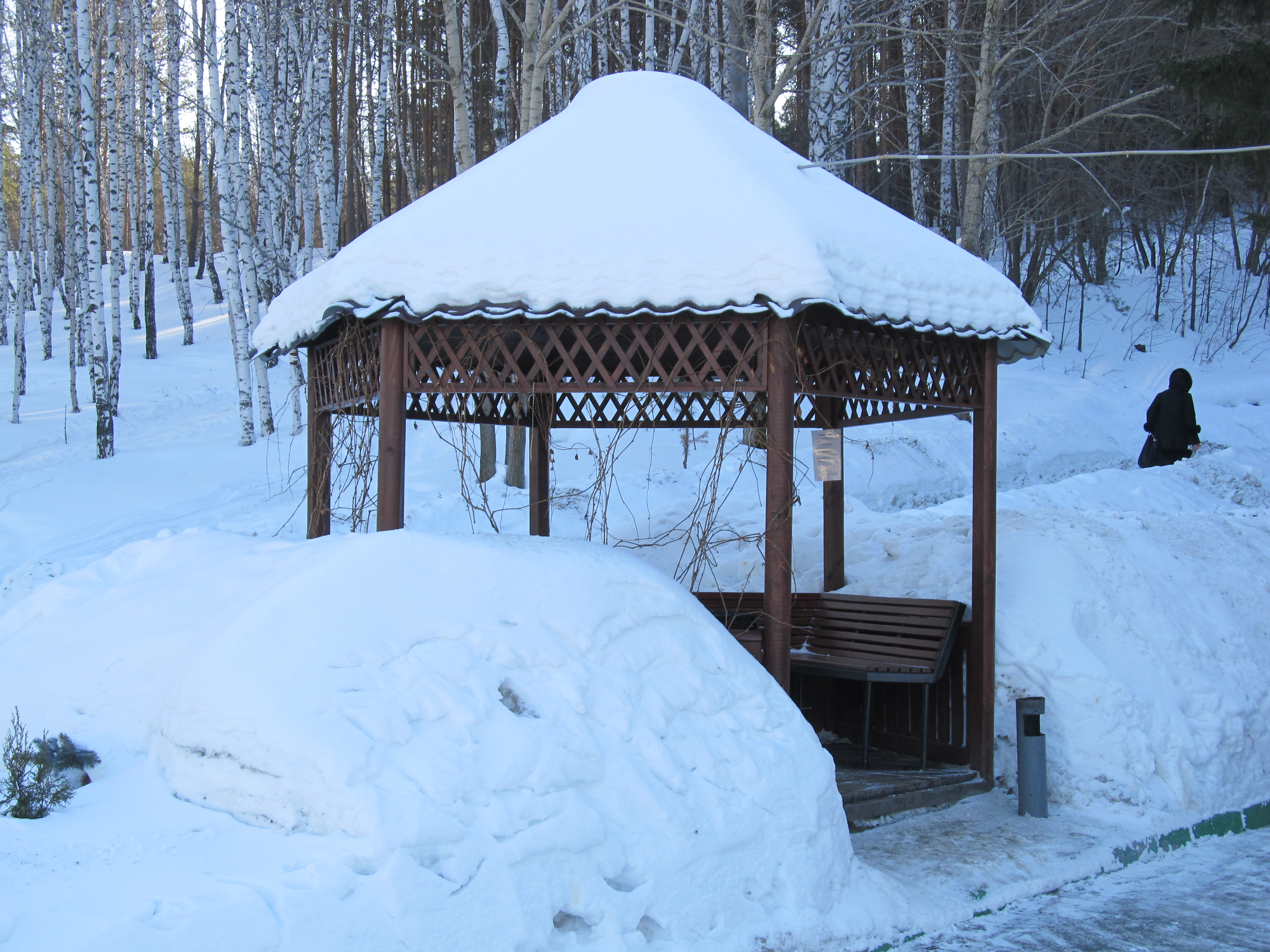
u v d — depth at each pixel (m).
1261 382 23.22
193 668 3.88
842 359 5.29
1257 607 7.25
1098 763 5.66
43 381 22.78
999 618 6.22
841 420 7.45
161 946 2.61
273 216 18.69
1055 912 4.30
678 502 9.94
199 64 20.48
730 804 3.77
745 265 4.73
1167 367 25.42
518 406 8.23
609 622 4.14
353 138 26.59
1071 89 17.38
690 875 3.53
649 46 18.20
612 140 5.62
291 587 4.01
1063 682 5.84
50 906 2.75
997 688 6.06
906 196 26.95
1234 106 15.25
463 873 3.10
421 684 3.62
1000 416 19.08
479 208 5.29
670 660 4.18
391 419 5.15
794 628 6.96
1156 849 5.23
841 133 16.47
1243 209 29.17
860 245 5.26
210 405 21.47
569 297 4.84
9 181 34.62
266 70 19.67
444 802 3.23
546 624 4.02
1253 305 28.64
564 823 3.33
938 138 23.80
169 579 5.35
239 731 3.52
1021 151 16.25
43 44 22.52
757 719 4.19
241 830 3.32
